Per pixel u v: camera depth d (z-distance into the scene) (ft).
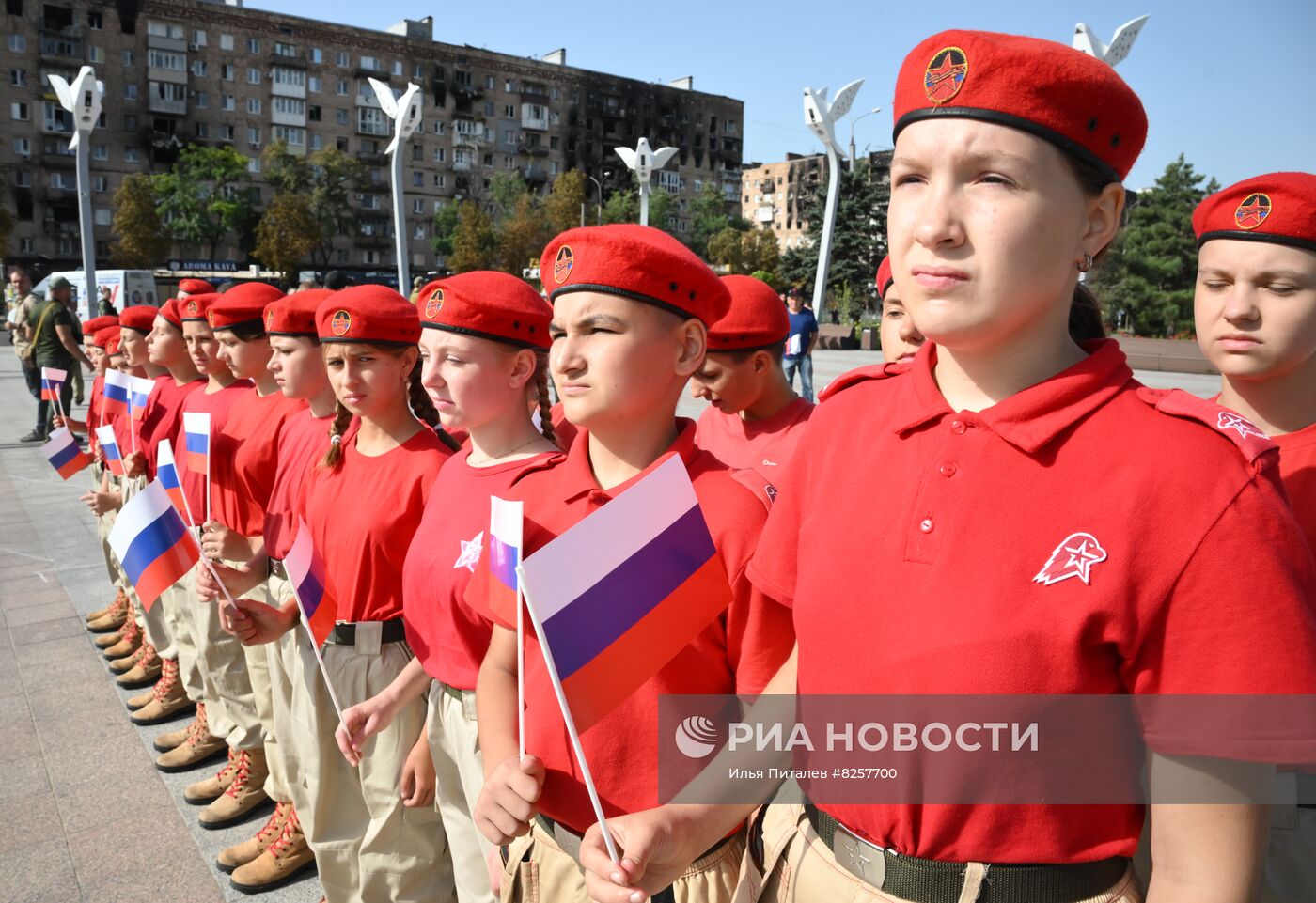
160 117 212.02
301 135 229.45
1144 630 3.21
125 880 9.97
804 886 4.02
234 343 12.03
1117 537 3.21
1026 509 3.34
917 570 3.48
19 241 199.93
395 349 8.39
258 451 11.72
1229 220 6.57
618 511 4.51
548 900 5.43
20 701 14.29
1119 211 3.49
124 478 16.03
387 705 7.47
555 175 276.62
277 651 9.56
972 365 3.60
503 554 5.48
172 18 209.05
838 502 3.88
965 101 3.19
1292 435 6.72
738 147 317.42
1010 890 3.43
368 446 8.70
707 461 5.40
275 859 10.01
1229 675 3.09
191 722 13.69
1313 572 3.24
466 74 256.73
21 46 194.29
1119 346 3.63
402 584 8.26
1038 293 3.30
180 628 12.50
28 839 10.71
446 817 7.74
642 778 5.10
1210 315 6.81
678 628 4.67
